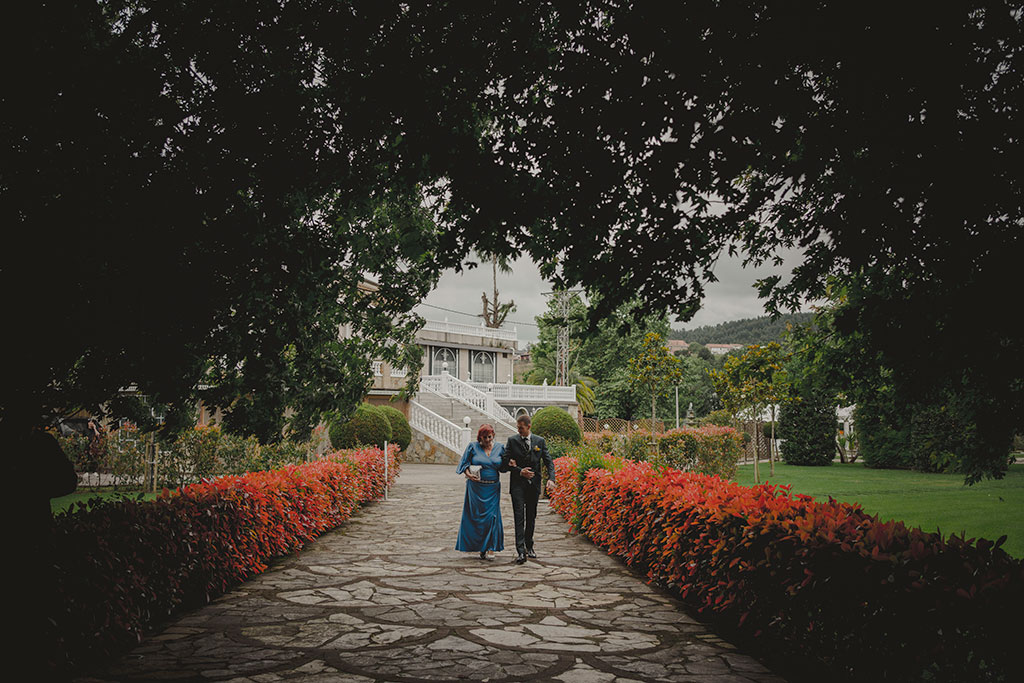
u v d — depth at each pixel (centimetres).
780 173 353
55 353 407
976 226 371
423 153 428
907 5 306
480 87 432
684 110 333
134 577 508
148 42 420
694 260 407
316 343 577
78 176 383
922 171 347
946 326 407
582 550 952
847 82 332
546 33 432
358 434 2389
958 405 512
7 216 374
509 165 431
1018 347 398
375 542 1014
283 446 1614
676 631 559
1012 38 345
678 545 649
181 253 429
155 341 446
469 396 3428
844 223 383
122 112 393
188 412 548
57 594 423
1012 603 301
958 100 337
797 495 555
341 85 435
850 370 530
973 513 1175
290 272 479
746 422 3247
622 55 356
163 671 454
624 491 841
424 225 541
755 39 321
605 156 387
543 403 3866
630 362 3078
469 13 397
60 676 427
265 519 795
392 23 411
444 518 1266
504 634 548
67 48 377
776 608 480
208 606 640
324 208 534
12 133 379
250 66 427
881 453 2650
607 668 465
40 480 411
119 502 565
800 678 444
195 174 416
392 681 439
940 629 335
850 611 395
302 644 520
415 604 650
